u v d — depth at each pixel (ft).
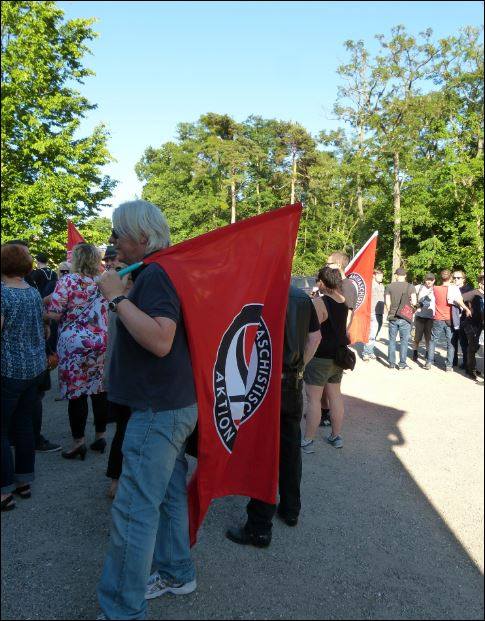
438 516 11.04
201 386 7.86
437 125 70.49
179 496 8.51
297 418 10.70
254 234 8.74
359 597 8.38
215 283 8.01
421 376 26.91
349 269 29.58
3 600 8.07
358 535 10.34
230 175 171.22
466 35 77.97
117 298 6.98
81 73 59.47
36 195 54.75
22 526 10.44
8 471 11.08
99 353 13.73
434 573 9.05
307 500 11.91
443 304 28.35
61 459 14.15
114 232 7.87
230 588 8.57
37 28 55.01
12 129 54.85
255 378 9.39
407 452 14.99
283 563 9.34
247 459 9.52
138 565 7.19
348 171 100.27
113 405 10.98
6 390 10.94
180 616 7.83
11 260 11.29
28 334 11.24
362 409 19.85
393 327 29.19
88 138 59.93
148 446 7.33
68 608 7.95
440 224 70.38
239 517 11.14
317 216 172.14
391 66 89.81
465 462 14.12
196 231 164.55
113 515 7.35
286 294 9.23
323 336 14.56
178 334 7.60
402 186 91.56
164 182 178.50
